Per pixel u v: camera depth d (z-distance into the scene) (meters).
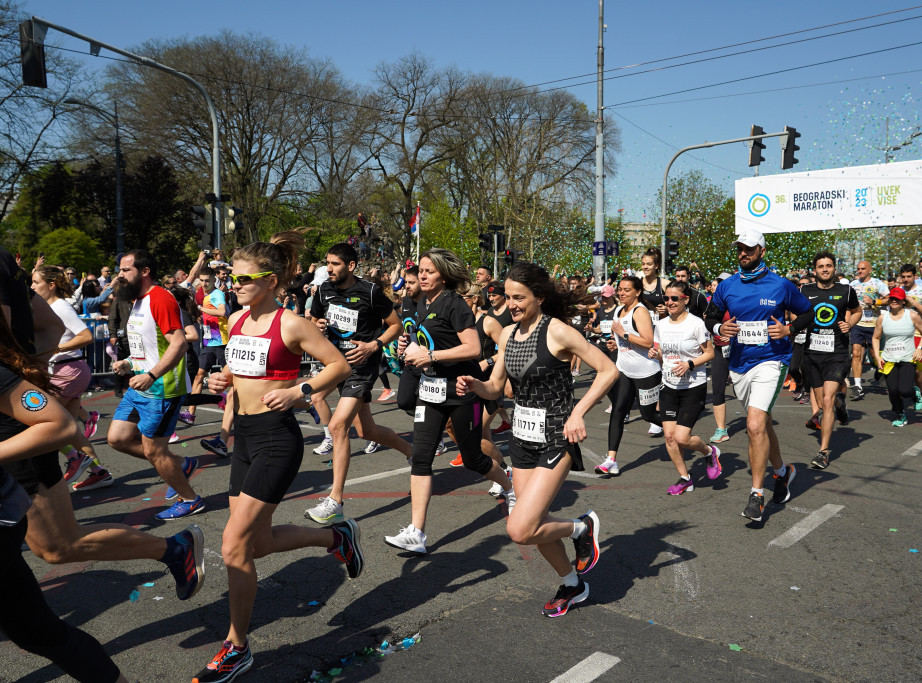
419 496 4.33
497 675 2.89
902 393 8.16
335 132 34.00
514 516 3.24
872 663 2.97
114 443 4.83
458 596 3.69
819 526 4.78
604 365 3.24
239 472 3.06
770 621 3.37
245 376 3.01
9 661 3.07
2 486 2.17
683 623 3.35
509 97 36.22
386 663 3.01
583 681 2.84
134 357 4.82
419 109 37.31
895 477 6.03
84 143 30.42
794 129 16.45
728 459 6.76
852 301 6.75
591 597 3.65
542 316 3.43
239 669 2.88
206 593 3.77
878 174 23.09
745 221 25.84
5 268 3.54
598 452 7.11
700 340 5.39
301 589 3.80
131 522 4.93
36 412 2.16
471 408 4.48
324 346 3.05
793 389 11.36
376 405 10.12
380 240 27.09
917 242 26.53
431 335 4.46
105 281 15.33
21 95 25.80
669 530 4.71
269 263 3.04
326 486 5.89
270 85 30.53
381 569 4.08
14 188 29.23
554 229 33.91
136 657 3.09
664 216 21.03
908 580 3.86
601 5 17.61
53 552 2.85
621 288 6.03
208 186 31.36
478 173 38.50
